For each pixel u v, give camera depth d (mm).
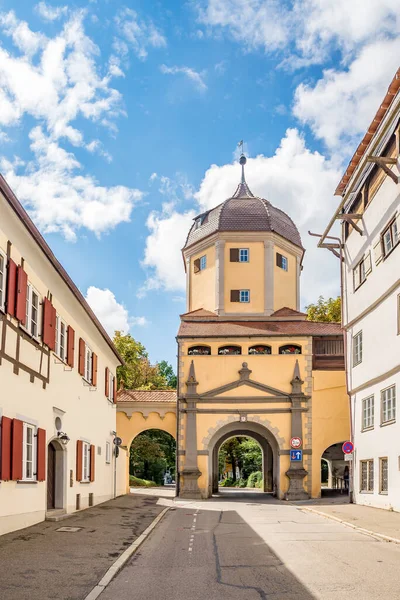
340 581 10156
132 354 54656
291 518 22312
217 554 13391
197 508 27500
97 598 9000
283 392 36219
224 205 43500
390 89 21594
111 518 20609
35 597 8914
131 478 52031
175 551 13930
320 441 35656
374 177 25875
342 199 26953
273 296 41594
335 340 37250
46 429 18547
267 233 42125
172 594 9391
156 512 23984
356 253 28328
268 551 13711
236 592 9477
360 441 27844
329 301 53531
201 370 37000
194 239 44188
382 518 20812
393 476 23438
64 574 10625
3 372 14570
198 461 35969
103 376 29688
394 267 23422
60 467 21109
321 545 14672
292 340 36875
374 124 23922
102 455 28953
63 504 20906
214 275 42312
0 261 14664
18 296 15531
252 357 36906
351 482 29078
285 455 35656
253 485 58312
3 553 12477
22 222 15023
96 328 25812
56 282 19578
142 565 12031
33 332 17562
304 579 10367
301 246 44375
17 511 15812
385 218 24453
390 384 24031
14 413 15422
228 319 40562
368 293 26594
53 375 19422
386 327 24453
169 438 59438
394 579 10305
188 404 36531
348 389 29609
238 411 36281
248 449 64562
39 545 13656
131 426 38094
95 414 27125
